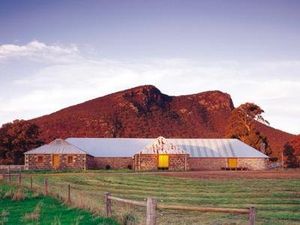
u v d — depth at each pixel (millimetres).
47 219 20188
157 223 20812
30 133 104438
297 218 24062
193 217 23484
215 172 69625
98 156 83438
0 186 35500
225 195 36875
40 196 28688
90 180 52969
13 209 24328
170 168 78125
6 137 102188
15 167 77500
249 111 115250
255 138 110188
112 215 19625
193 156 82188
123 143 88250
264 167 83438
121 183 50031
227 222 21922
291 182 48781
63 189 31594
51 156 77562
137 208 24812
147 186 46469
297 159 104625
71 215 21031
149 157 78375
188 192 39719
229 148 85000
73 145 79062
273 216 24688
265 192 38844
